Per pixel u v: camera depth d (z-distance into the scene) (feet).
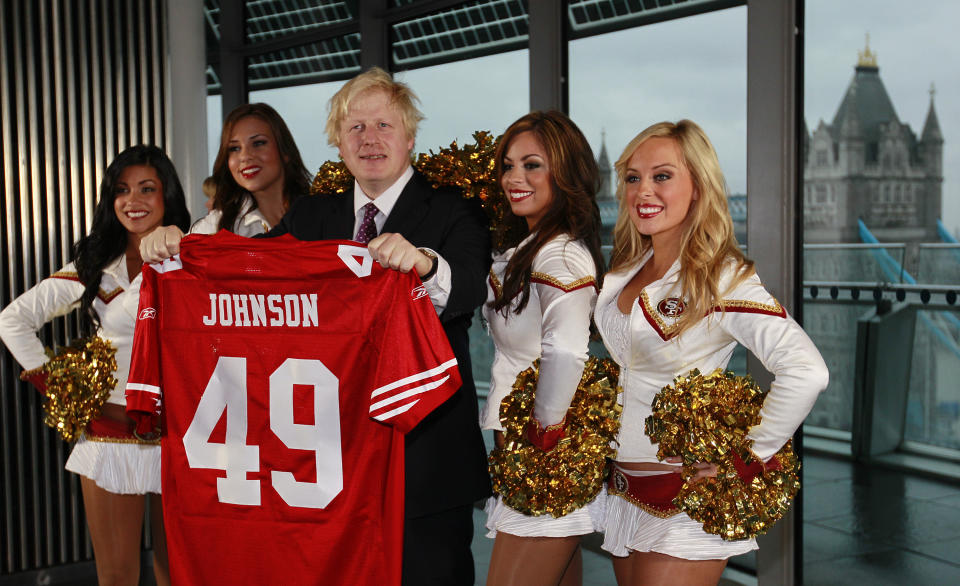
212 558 6.98
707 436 6.22
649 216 6.64
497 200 7.96
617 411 6.91
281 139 10.32
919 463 12.84
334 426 6.64
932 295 12.35
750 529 6.14
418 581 7.07
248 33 21.20
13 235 13.51
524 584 7.14
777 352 6.09
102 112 14.33
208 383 6.93
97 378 9.39
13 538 13.55
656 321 6.58
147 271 6.98
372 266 6.41
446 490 7.07
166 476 7.08
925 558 12.15
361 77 7.23
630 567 7.03
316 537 6.72
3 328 9.96
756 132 11.25
